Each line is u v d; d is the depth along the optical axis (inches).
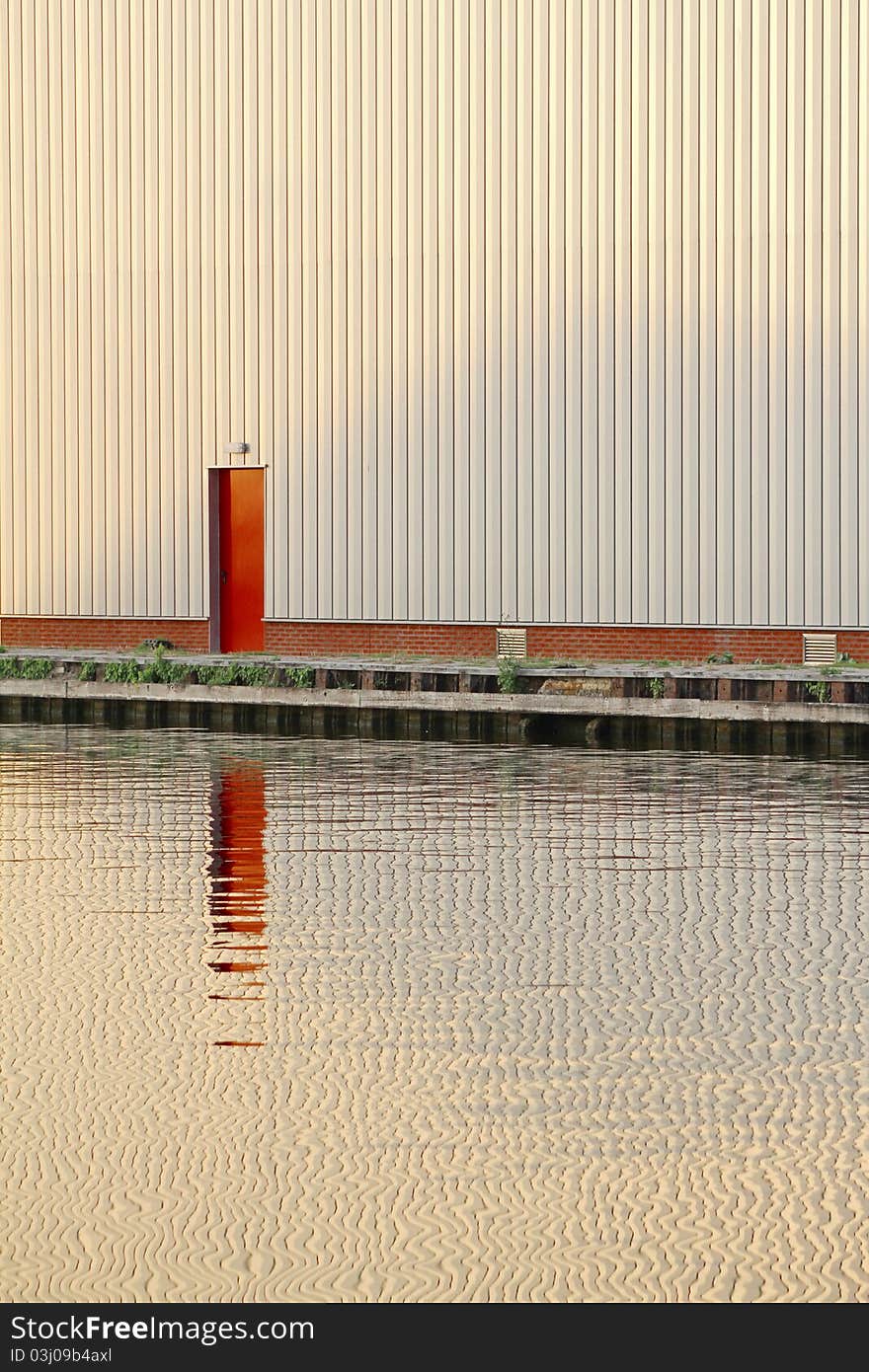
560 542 1350.9
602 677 1197.1
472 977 545.0
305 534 1434.5
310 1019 503.5
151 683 1331.2
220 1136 418.0
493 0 1360.7
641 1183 390.9
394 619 1403.8
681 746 1170.6
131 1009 512.7
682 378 1315.2
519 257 1359.5
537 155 1352.1
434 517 1389.0
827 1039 482.3
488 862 726.5
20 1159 406.3
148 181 1486.2
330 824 821.2
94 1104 438.6
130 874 703.1
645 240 1322.6
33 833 797.2
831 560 1277.1
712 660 1305.4
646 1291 349.1
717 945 583.8
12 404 1545.3
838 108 1273.4
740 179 1296.8
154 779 989.8
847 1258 358.6
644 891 666.8
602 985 536.1
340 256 1417.3
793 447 1286.9
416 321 1392.7
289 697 1282.0
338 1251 364.2
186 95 1469.0
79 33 1509.6
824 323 1278.3
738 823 824.9
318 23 1419.8
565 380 1347.2
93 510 1515.7
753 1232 369.4
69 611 1526.8
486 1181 393.4
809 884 677.9
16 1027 496.4
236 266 1455.5
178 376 1478.8
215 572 1472.7
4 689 1375.5
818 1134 415.2
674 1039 483.8
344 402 1418.6
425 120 1386.6
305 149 1425.9
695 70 1305.4
